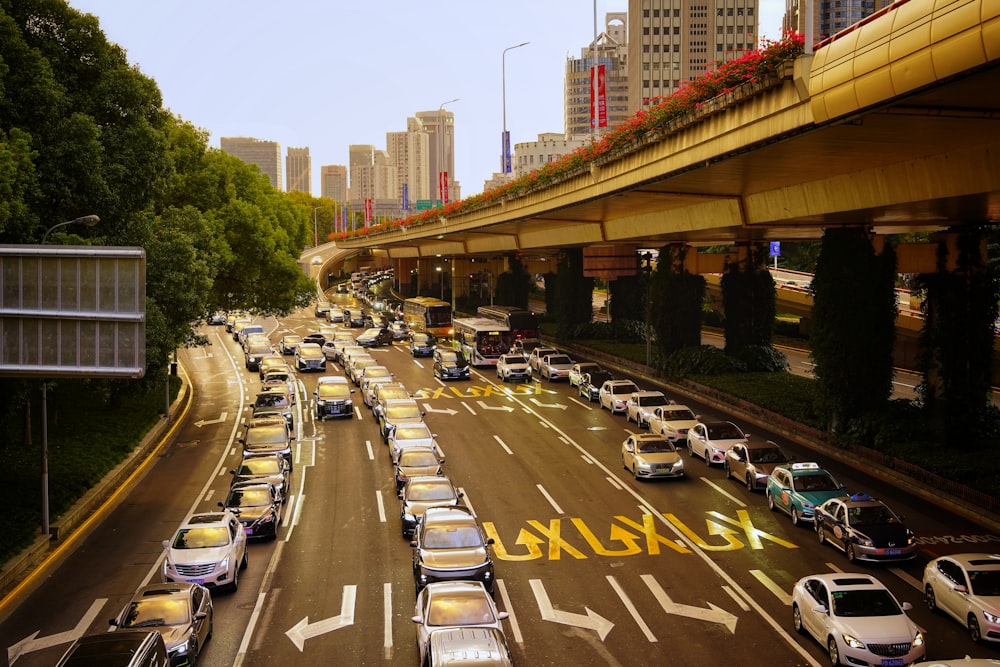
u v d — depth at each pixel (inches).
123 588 888.9
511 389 2202.3
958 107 737.0
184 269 1518.2
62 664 553.3
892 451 1270.9
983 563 751.7
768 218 1441.9
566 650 715.4
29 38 1177.4
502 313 2876.5
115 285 733.3
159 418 1851.6
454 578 802.2
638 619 780.6
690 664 684.1
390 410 1642.5
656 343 2230.6
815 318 1439.5
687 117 1111.0
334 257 6481.3
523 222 2379.4
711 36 6737.2
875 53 695.1
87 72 1244.5
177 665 658.2
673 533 1035.9
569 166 1728.6
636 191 1467.8
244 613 812.0
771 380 1910.7
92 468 1330.0
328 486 1306.6
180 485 1337.4
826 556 941.8
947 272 1290.6
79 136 1106.7
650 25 6747.1
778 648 711.1
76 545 1042.1
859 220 1358.3
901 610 688.4
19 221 976.9
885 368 1397.6
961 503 1086.4
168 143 1398.9
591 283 3029.0
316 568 942.4
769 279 2108.8
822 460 1359.5
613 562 938.1
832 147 959.6
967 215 1208.2
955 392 1263.5
